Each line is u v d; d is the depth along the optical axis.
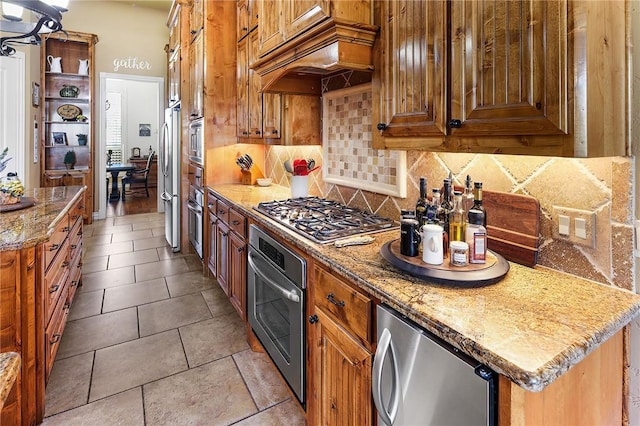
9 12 2.08
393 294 1.03
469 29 1.09
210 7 3.43
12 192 2.20
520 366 0.70
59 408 1.80
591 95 0.87
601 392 0.96
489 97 1.04
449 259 1.24
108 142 9.38
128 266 3.86
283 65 1.97
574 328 0.85
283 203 2.36
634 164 1.01
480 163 1.44
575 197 1.15
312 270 1.52
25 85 4.24
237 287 2.54
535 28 0.92
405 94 1.36
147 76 6.12
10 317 1.57
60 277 2.10
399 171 1.84
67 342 2.39
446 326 0.86
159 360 2.22
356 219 1.90
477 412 0.79
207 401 1.87
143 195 8.70
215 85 3.49
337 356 1.34
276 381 2.04
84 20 5.64
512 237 1.31
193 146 3.96
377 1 1.55
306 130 2.57
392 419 1.04
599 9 0.89
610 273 1.08
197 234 3.84
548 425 0.80
